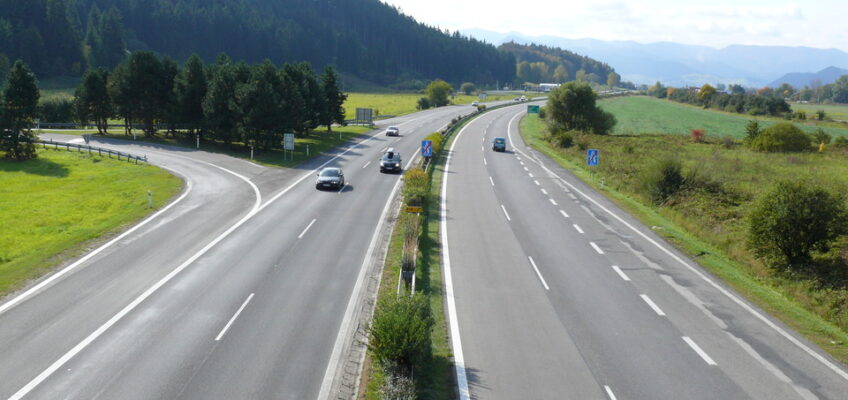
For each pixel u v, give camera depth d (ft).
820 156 208.44
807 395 46.21
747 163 180.65
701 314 62.54
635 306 64.23
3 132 152.76
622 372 48.96
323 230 91.35
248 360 48.03
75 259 73.46
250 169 148.36
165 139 200.34
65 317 55.42
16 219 96.22
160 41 646.74
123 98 196.54
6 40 459.32
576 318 60.34
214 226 91.50
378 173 151.94
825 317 64.90
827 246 82.02
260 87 170.81
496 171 162.30
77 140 193.47
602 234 95.35
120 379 44.16
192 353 48.83
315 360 48.70
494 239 90.38
